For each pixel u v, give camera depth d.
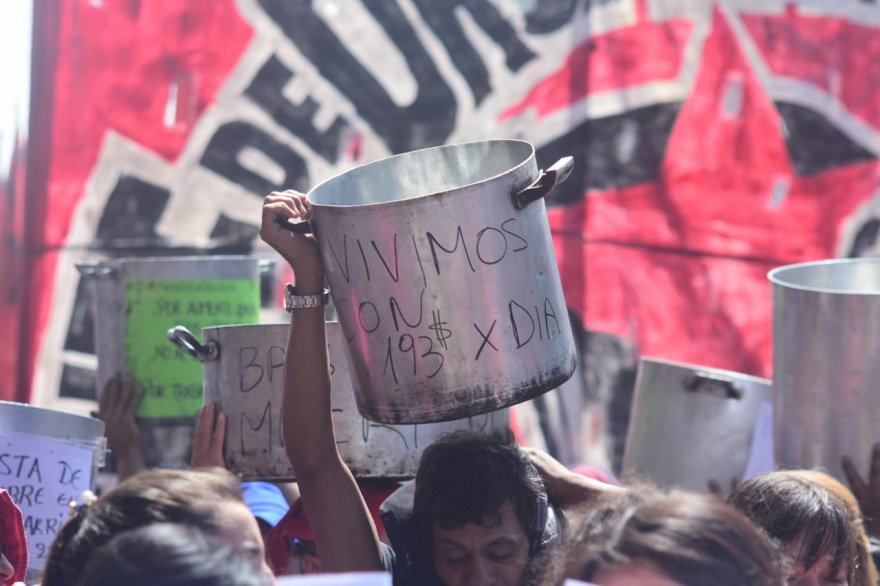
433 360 3.62
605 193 8.03
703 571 2.45
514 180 3.65
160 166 8.11
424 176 4.16
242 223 8.09
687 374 5.95
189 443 5.73
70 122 8.12
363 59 8.11
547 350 3.72
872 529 4.52
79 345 8.08
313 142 8.10
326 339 4.14
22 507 4.41
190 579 2.36
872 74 7.99
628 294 8.04
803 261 8.02
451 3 8.09
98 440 4.60
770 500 3.97
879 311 4.52
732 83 8.04
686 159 8.02
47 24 8.12
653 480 5.83
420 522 3.90
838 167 8.01
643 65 8.02
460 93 8.07
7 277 8.12
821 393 4.61
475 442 3.92
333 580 2.33
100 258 8.09
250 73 8.12
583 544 2.73
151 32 8.12
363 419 4.23
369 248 3.63
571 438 7.98
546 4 8.04
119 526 2.70
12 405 4.47
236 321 5.77
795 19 8.01
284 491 5.70
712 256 8.02
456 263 3.59
